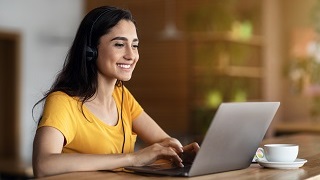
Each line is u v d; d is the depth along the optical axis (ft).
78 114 6.97
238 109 5.93
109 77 7.27
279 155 6.50
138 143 19.26
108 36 7.01
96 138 7.07
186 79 24.94
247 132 6.28
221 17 22.63
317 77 22.17
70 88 7.06
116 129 7.37
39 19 25.40
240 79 23.53
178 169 6.11
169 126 25.45
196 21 23.18
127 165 6.25
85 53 7.07
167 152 6.36
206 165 5.90
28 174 17.76
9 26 24.04
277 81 24.40
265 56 23.49
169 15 25.32
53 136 6.46
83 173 5.98
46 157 6.18
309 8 23.73
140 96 26.32
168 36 24.16
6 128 24.70
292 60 23.25
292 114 24.16
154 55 25.85
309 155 7.69
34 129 7.55
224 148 6.03
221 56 23.16
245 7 23.72
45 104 6.88
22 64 24.63
